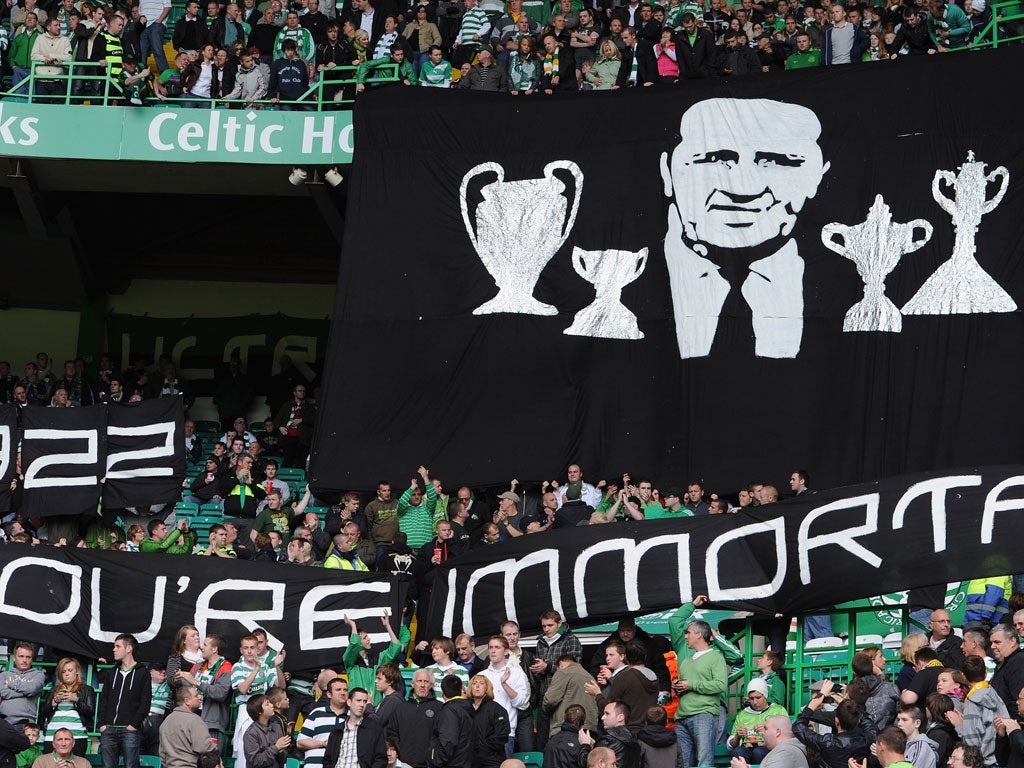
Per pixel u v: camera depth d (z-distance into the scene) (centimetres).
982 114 3291
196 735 2327
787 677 2520
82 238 4394
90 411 3397
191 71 3747
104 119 3694
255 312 4609
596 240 3434
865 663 2153
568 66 3625
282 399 4366
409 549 2928
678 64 3628
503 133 3509
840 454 3216
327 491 3384
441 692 2406
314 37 3988
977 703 1988
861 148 3338
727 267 3353
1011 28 3462
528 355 3406
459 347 3428
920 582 2392
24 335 4544
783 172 3366
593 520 3077
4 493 3378
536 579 2631
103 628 2705
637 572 2572
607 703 2223
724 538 2547
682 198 3406
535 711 2459
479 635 2645
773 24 3959
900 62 3366
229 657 2672
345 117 3647
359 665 2620
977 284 3212
